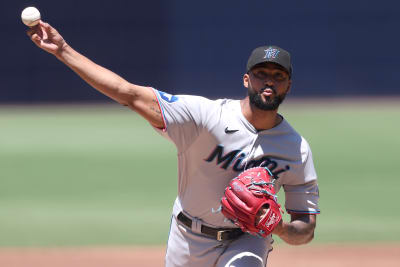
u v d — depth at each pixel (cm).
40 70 8094
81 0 8144
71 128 6506
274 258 2769
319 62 8294
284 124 1449
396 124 6538
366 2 8238
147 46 8256
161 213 3550
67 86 8131
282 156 1447
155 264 2652
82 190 4112
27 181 4372
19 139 5950
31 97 8125
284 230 1433
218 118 1409
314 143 5697
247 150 1422
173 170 4722
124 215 3503
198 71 8300
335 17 8250
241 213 1347
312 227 1497
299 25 8250
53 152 5378
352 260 2706
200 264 1518
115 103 8112
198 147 1426
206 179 1452
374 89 8369
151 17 8225
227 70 8294
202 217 1488
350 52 8312
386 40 8300
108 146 5634
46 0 8088
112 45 8231
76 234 3138
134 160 5075
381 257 2745
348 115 7112
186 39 8262
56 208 3659
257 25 8244
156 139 5947
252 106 1412
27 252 2830
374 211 3591
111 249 2881
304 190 1488
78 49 8181
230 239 1493
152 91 1399
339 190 4100
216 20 8238
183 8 8238
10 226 3278
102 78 1355
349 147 5522
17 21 8019
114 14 8188
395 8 8250
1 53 8062
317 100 8306
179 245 1533
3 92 8119
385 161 4978
